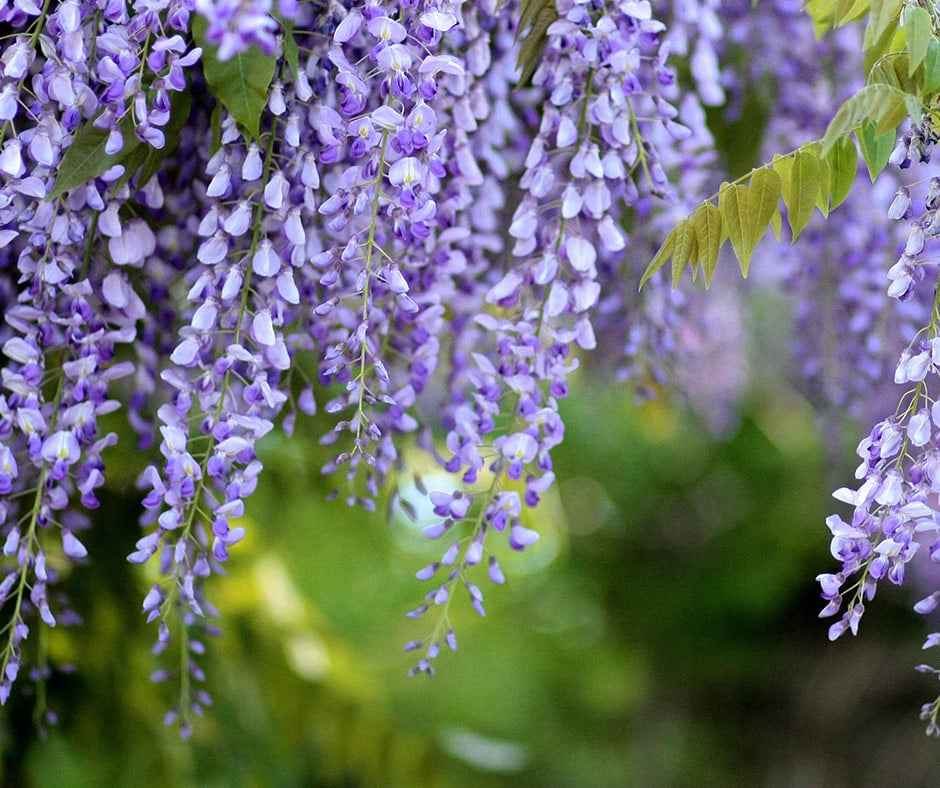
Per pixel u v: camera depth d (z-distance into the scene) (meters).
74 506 1.61
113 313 1.38
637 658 3.82
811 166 1.35
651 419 1.84
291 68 1.32
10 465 1.33
